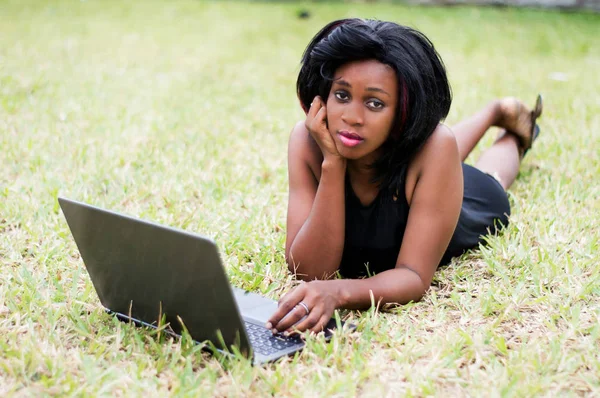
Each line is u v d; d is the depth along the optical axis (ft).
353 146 7.51
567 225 10.16
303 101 8.07
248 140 14.64
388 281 7.89
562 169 12.64
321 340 7.14
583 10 32.40
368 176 8.16
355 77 7.29
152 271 6.96
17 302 8.21
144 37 25.72
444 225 8.04
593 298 8.29
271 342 7.24
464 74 20.77
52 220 10.48
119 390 6.54
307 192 8.66
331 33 7.44
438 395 6.46
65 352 7.13
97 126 15.01
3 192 11.30
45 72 19.65
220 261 6.23
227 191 11.64
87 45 23.73
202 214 10.61
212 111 16.66
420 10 32.40
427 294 8.45
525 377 6.68
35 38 24.40
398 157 7.87
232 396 6.41
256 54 23.85
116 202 11.16
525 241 9.59
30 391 6.44
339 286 7.59
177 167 12.64
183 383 6.55
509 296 8.36
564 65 22.45
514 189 11.81
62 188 11.63
